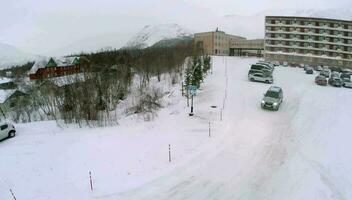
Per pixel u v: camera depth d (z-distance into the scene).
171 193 15.18
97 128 26.52
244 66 68.25
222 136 23.06
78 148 21.08
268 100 31.52
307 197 14.95
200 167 17.88
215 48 105.81
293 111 31.17
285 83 47.47
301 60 86.31
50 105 40.19
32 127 27.92
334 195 15.09
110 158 19.11
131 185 15.80
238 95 37.75
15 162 19.47
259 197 15.03
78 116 30.48
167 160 18.61
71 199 14.66
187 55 78.31
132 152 19.97
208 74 55.16
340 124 26.94
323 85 47.03
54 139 23.72
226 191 15.51
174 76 55.47
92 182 16.16
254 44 109.19
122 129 25.42
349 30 83.06
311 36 85.50
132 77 57.25
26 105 41.50
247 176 17.06
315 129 25.47
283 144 21.95
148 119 28.58
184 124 26.22
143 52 83.88
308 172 17.53
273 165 18.47
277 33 88.12
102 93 39.06
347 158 19.47
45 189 15.79
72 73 58.34
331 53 84.75
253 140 22.61
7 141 24.25
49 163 18.95
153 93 41.31
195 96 37.69
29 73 63.34
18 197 15.13
